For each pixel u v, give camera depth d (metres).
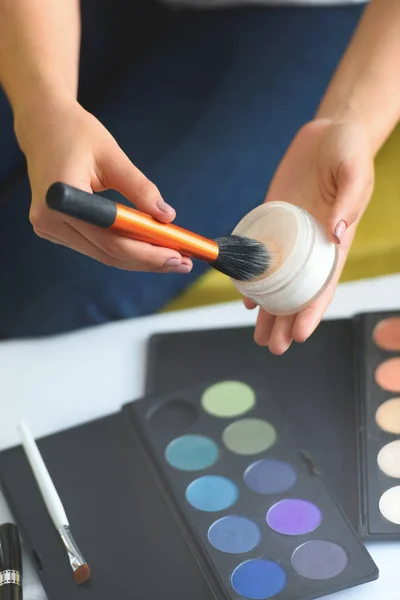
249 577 0.89
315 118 1.17
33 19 1.17
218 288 1.33
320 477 0.98
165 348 1.16
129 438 1.05
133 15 1.68
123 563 0.92
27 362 1.19
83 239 0.91
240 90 1.49
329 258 0.92
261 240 0.92
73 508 0.98
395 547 0.92
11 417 1.12
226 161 1.40
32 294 1.30
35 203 0.92
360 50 1.19
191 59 1.57
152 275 1.30
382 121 1.14
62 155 0.93
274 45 1.55
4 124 1.51
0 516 0.99
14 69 1.12
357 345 1.11
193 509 0.95
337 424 1.04
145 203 0.82
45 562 0.93
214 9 1.66
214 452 1.01
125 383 1.14
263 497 0.96
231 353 1.15
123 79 1.59
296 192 1.08
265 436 1.02
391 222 1.37
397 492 0.94
